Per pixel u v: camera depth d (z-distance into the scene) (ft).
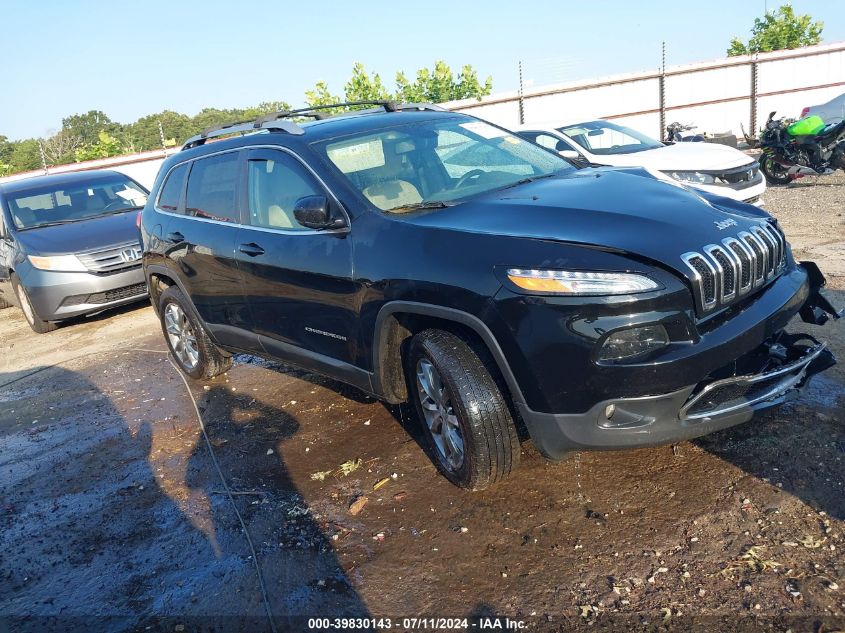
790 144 36.99
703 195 11.95
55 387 20.25
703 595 8.29
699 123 64.69
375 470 12.32
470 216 10.80
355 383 12.51
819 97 63.87
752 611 7.93
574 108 64.90
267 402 16.39
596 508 10.21
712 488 10.23
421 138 13.66
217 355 17.87
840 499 9.53
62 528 12.13
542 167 13.84
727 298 9.37
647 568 8.87
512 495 10.83
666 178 13.19
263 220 13.89
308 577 9.75
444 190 12.57
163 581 10.19
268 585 9.70
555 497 10.61
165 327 19.19
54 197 29.22
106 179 30.76
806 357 10.53
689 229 9.67
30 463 15.06
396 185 12.37
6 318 32.45
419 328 11.25
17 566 11.16
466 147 13.85
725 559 8.80
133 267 26.16
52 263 25.44
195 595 9.75
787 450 10.82
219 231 14.99
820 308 11.82
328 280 11.97
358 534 10.54
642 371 8.77
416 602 8.93
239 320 15.17
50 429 16.96
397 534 10.37
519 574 9.12
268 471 12.99
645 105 64.59
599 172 12.96
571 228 9.75
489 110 65.41
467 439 10.25
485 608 8.64
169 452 14.52
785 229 26.48
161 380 19.35
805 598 7.99
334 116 15.72
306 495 11.91
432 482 11.60
